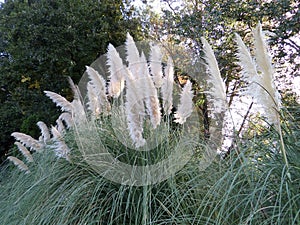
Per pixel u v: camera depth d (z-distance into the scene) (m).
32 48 9.91
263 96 2.12
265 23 7.09
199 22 7.66
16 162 3.57
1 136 10.27
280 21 6.62
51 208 2.67
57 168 3.12
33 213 2.76
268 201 2.03
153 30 10.24
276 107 2.11
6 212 3.16
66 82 10.11
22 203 2.96
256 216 1.99
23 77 10.41
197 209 2.36
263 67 2.09
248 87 2.23
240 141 2.46
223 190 2.24
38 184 3.03
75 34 10.02
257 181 2.14
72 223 2.54
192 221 2.32
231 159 2.40
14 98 10.51
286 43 6.92
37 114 9.67
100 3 10.70
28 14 10.02
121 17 10.93
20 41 10.07
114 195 2.66
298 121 2.36
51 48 9.92
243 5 7.08
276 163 2.15
